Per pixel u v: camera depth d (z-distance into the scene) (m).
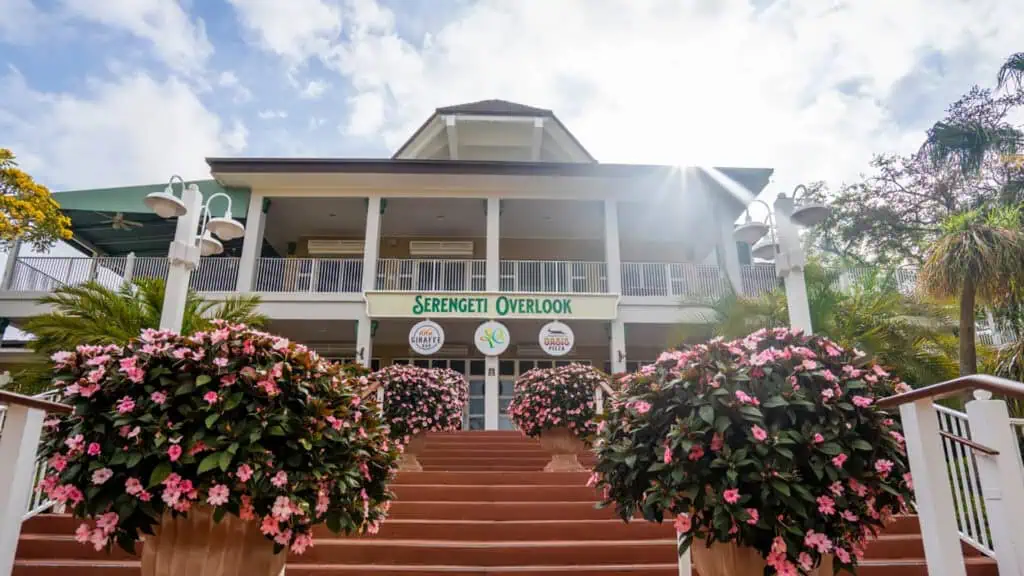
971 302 6.79
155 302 7.98
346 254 15.90
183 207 5.09
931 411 2.26
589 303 12.57
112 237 15.04
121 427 2.43
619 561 4.54
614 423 3.02
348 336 14.34
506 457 8.57
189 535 2.49
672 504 2.53
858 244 15.89
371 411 3.17
